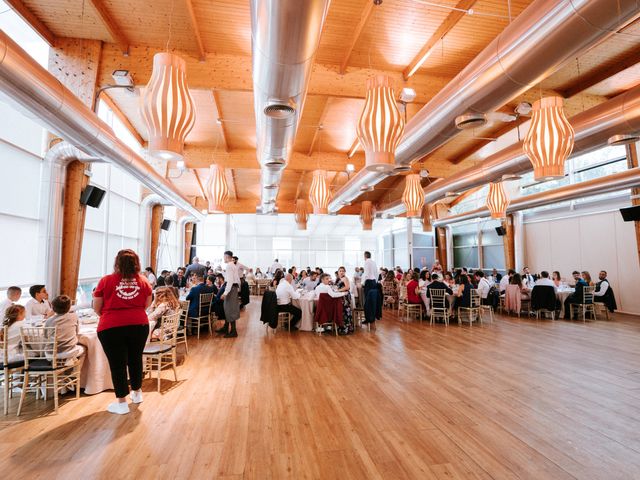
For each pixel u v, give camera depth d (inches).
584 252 398.3
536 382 156.3
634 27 185.6
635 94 156.8
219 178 230.1
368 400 136.9
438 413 124.5
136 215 395.2
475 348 219.9
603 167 373.1
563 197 335.3
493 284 361.7
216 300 286.2
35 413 126.4
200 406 132.3
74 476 88.5
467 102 139.9
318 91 205.8
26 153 200.2
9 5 158.9
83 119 151.0
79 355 140.4
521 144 234.1
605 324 302.4
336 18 173.2
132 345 130.0
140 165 230.5
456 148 386.3
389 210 476.7
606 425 114.9
